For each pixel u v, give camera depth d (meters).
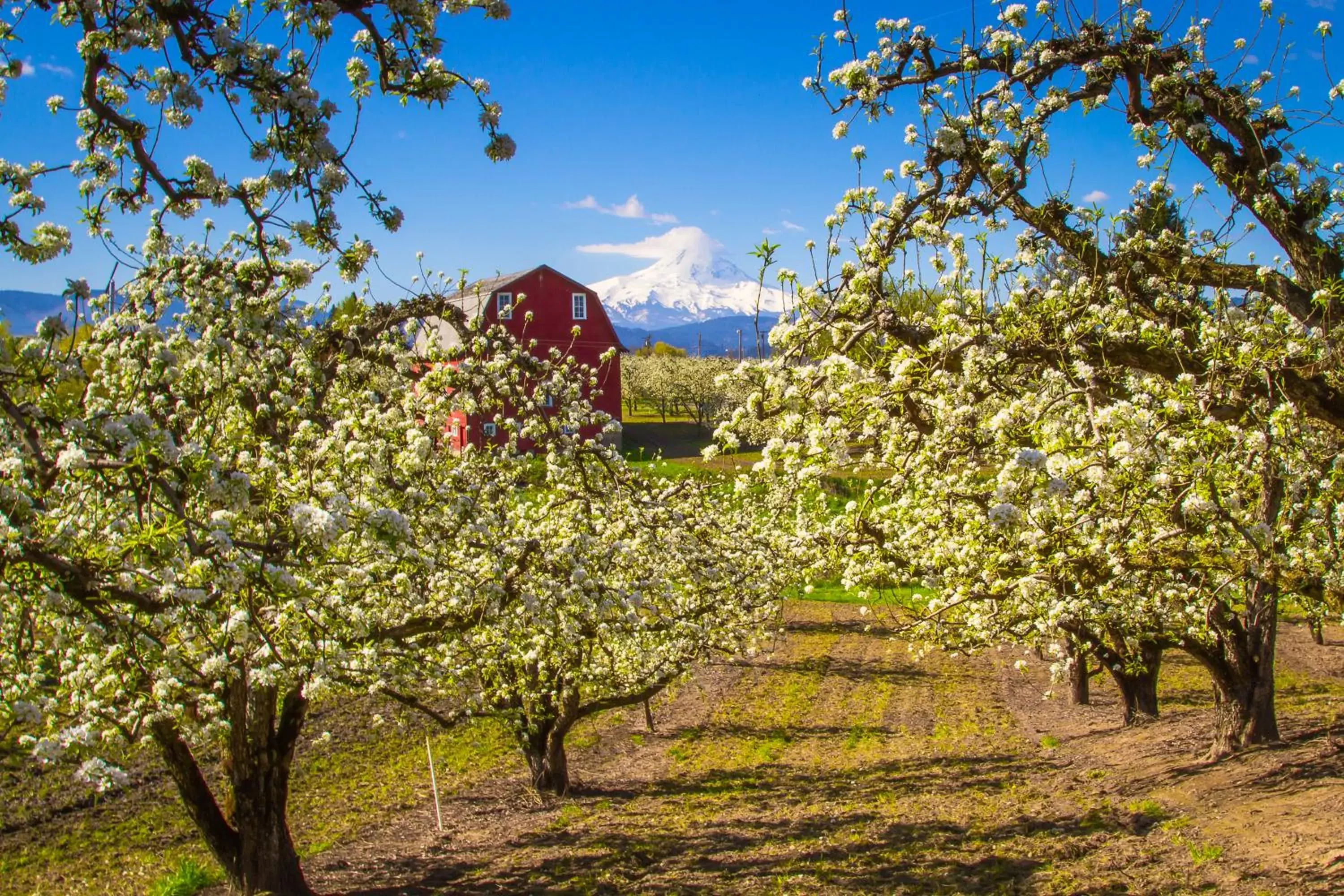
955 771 20.44
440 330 12.00
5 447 6.16
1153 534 8.46
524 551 10.75
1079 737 22.52
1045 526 7.62
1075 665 26.53
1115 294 8.25
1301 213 8.05
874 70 8.09
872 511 11.82
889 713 27.27
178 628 9.94
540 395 11.61
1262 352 7.68
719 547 16.03
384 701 24.89
